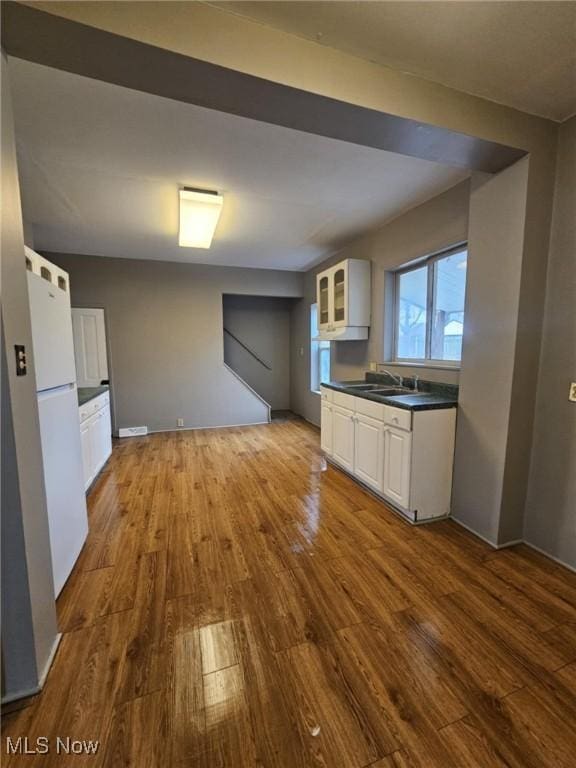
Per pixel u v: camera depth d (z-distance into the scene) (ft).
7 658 3.91
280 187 8.67
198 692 4.02
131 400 16.44
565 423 6.38
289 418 19.81
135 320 16.19
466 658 4.49
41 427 5.21
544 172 6.20
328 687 4.09
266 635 4.85
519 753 3.43
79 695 3.98
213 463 12.29
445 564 6.50
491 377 7.06
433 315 9.95
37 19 3.40
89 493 9.77
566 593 5.72
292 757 3.39
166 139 6.68
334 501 9.18
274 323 21.53
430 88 5.12
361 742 3.52
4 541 3.85
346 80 4.60
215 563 6.52
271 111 4.82
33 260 6.53
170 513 8.55
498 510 6.98
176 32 3.81
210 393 17.67
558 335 6.43
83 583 5.96
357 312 12.23
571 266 6.16
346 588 5.83
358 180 8.33
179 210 9.80
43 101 5.60
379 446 8.93
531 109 5.83
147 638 4.79
